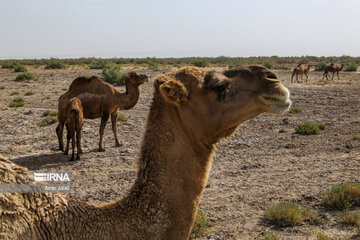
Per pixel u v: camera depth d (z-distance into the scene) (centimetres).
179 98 245
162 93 242
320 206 682
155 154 252
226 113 253
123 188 785
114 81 3014
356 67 4697
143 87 2762
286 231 587
